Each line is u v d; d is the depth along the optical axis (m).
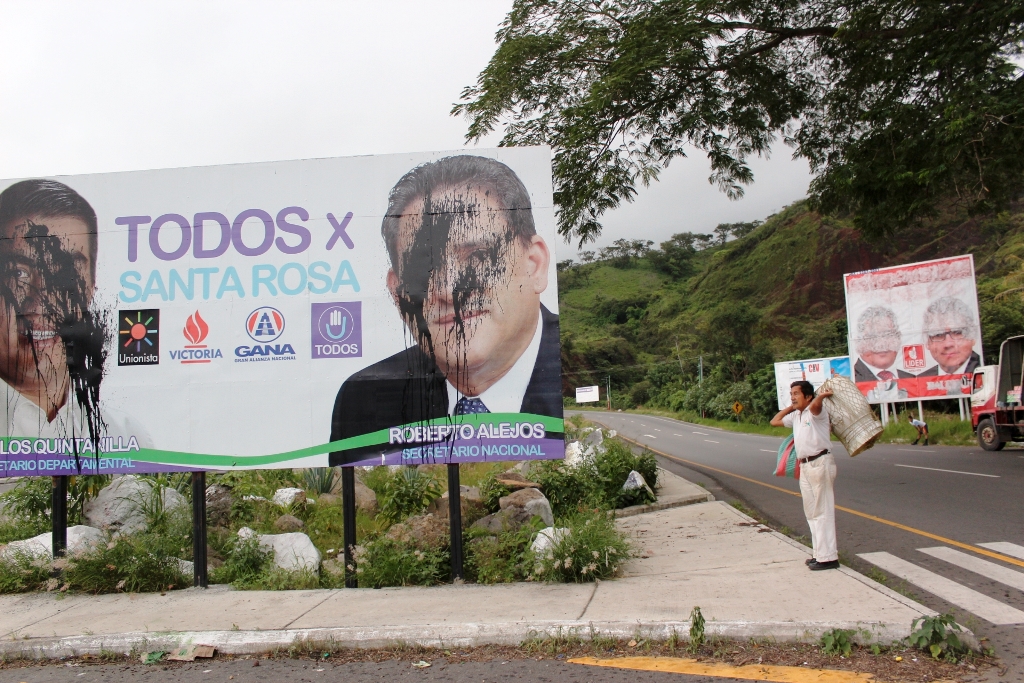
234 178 7.43
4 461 7.32
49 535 7.97
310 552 7.77
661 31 15.28
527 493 8.91
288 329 7.26
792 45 17.95
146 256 7.42
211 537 8.56
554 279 7.16
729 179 20.11
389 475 12.63
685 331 107.94
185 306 7.35
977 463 16.58
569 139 16.09
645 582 6.57
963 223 67.50
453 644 5.22
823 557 6.67
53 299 7.44
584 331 145.12
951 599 6.03
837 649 4.76
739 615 5.31
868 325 31.48
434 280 7.21
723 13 16.16
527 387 7.07
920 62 14.25
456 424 7.07
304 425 7.17
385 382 7.16
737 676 4.45
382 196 7.32
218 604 6.41
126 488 9.22
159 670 5.07
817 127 19.84
